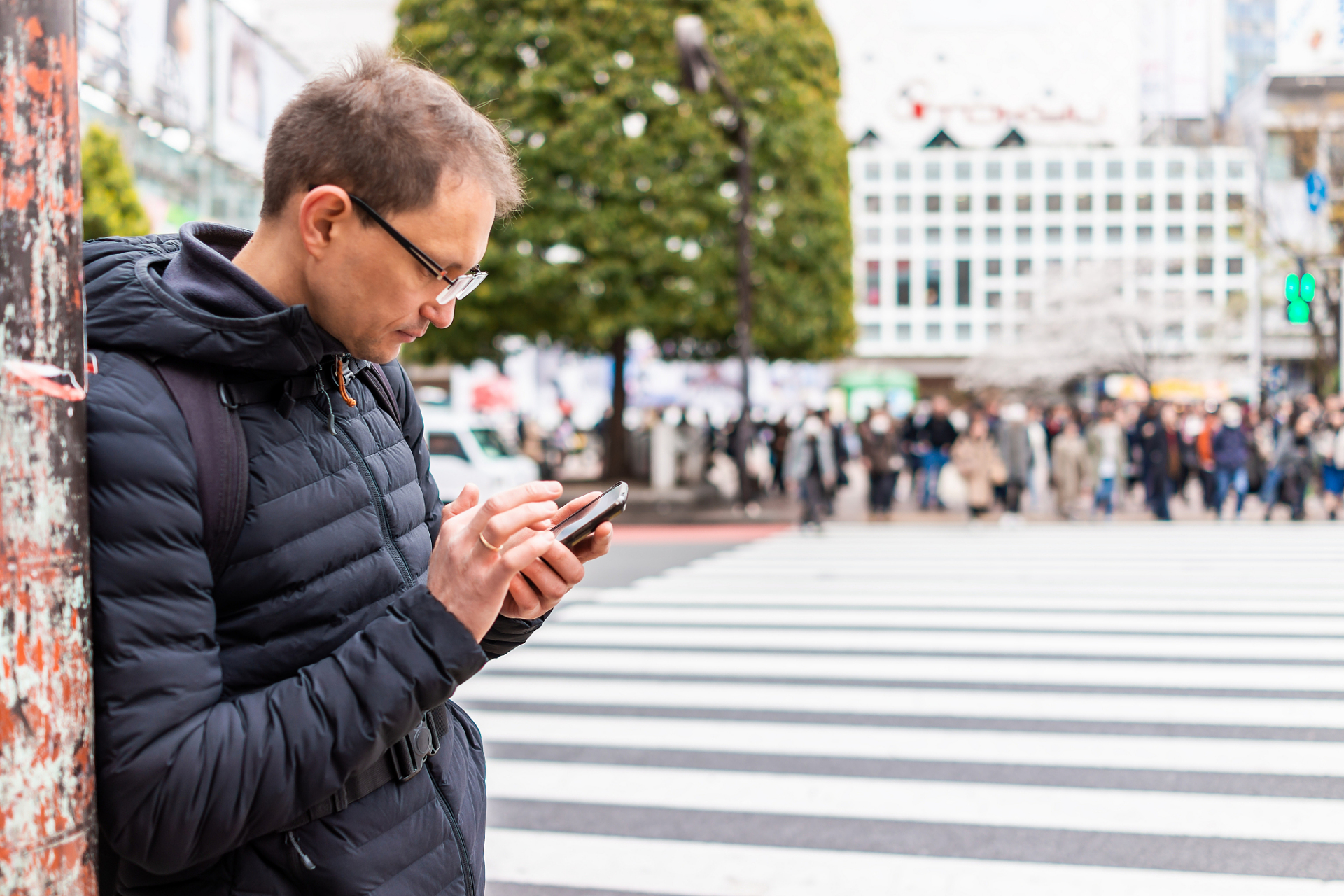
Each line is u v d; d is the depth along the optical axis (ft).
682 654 19.83
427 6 49.16
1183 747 13.66
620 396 56.85
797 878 10.01
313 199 3.36
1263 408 58.34
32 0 2.87
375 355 3.72
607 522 3.74
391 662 3.22
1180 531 39.81
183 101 51.06
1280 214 76.79
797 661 18.99
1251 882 9.66
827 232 53.88
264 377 3.54
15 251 2.83
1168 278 166.09
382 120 3.35
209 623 3.25
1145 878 9.79
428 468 4.80
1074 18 226.79
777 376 159.33
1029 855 10.40
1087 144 225.97
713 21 49.65
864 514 50.75
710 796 12.32
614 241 47.83
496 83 46.80
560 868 10.34
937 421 53.93
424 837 3.85
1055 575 28.78
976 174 213.66
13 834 2.82
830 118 55.06
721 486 70.74
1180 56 209.26
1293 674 17.38
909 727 14.83
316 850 3.53
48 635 2.86
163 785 3.00
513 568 3.26
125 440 3.13
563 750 14.17
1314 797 11.80
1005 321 167.22
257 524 3.45
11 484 2.80
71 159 2.97
